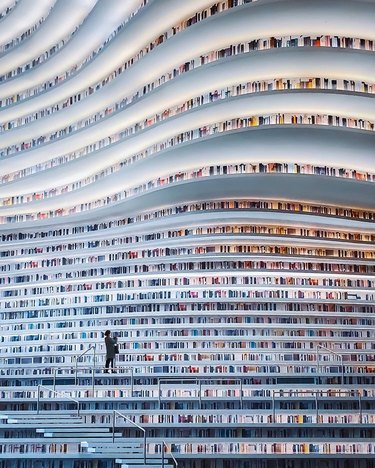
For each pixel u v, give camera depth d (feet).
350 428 40.88
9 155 64.49
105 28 53.06
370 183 49.78
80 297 64.49
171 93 50.49
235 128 46.50
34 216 66.64
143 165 54.19
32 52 61.41
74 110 60.03
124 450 37.01
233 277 60.90
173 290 61.93
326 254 59.77
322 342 59.47
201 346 60.23
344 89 43.62
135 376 54.19
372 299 60.49
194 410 43.04
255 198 55.83
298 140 47.52
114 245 63.36
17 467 36.63
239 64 44.80
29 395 50.44
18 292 66.95
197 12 44.91
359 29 42.14
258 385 48.57
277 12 40.81
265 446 39.09
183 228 60.70
